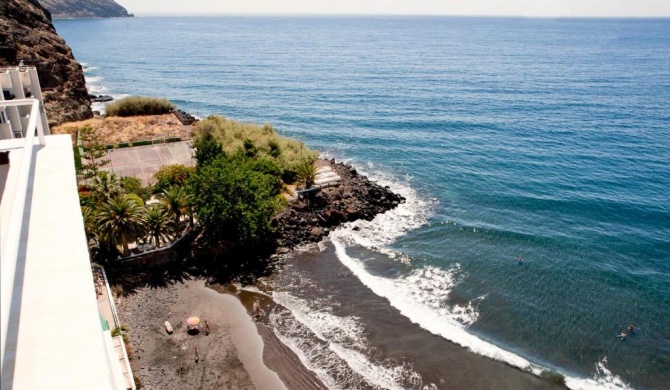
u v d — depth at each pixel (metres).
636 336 37.81
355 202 57.19
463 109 110.06
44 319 11.11
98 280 39.03
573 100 120.94
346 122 98.00
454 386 32.34
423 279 44.50
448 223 55.22
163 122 83.94
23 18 84.00
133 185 50.25
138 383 30.83
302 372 33.09
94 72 162.25
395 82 142.75
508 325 38.62
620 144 85.31
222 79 149.62
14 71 50.75
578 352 36.00
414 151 80.50
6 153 19.94
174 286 41.78
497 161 76.19
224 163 49.16
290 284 43.25
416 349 35.47
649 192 64.69
